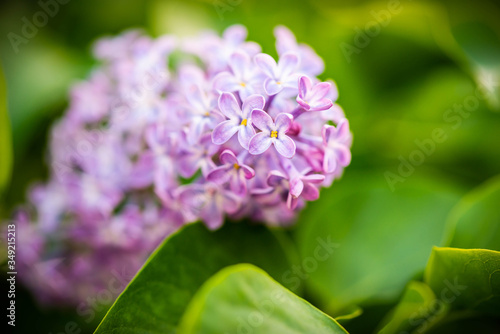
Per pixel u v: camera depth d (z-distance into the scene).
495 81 0.37
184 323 0.27
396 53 0.37
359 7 0.39
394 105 0.37
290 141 0.28
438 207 0.34
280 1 0.38
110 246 0.34
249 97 0.29
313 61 0.31
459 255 0.29
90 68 0.39
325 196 0.35
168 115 0.31
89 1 0.38
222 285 0.27
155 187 0.32
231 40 0.32
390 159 0.37
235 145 0.30
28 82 0.38
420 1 0.38
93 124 0.36
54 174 0.36
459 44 0.38
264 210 0.31
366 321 0.32
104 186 0.33
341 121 0.29
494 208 0.32
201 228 0.31
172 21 0.39
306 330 0.27
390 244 0.33
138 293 0.30
